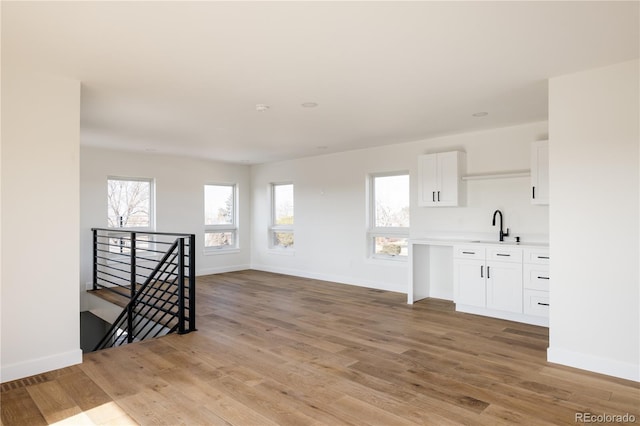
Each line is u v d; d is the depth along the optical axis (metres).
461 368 3.17
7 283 2.91
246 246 8.70
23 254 2.97
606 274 3.02
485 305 4.75
